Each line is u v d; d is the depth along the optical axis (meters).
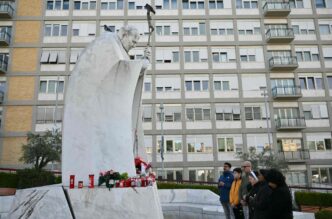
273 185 4.65
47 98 32.72
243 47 35.16
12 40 33.84
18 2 35.00
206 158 32.16
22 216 5.51
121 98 6.21
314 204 16.97
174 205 11.72
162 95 33.44
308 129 33.09
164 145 32.31
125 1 35.56
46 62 33.53
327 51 35.47
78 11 35.25
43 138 23.33
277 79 34.53
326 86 34.31
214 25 35.66
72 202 5.41
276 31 35.28
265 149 28.86
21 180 16.69
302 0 36.91
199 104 33.47
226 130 32.84
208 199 12.51
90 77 6.11
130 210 5.32
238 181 7.56
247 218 6.98
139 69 6.32
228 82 34.16
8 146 31.23
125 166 5.97
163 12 35.62
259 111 33.50
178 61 34.38
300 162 32.25
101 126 6.01
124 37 6.78
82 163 5.82
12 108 32.19
